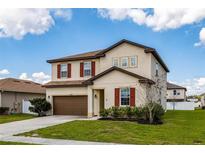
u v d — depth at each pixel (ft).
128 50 74.74
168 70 106.42
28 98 107.55
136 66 73.05
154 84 74.69
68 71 85.30
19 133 45.55
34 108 81.61
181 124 56.18
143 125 52.29
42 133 44.73
